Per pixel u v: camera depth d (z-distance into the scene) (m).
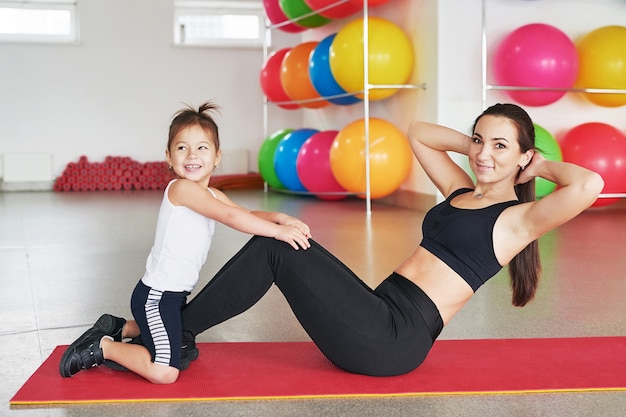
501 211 1.93
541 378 1.99
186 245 1.98
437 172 2.18
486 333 2.50
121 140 9.25
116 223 5.62
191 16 9.45
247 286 1.95
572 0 6.01
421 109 6.08
